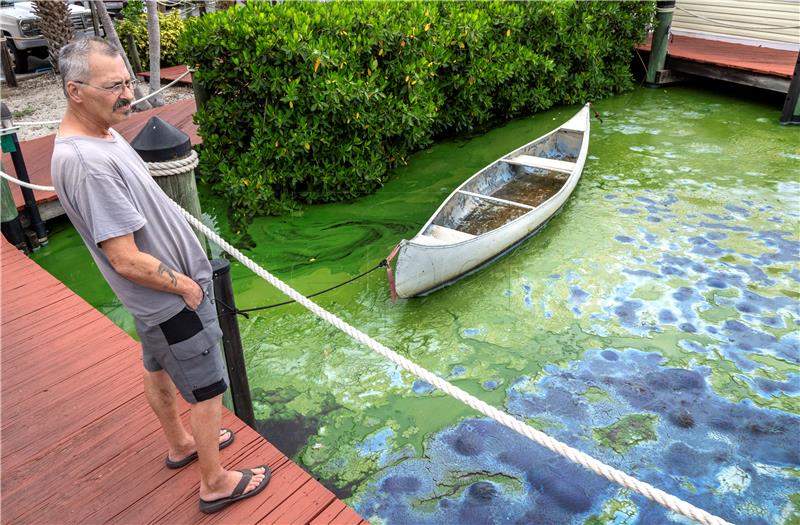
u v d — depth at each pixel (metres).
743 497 3.91
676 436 4.36
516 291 6.08
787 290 5.89
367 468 4.18
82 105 2.15
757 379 4.84
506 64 9.98
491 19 9.87
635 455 4.22
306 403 4.77
